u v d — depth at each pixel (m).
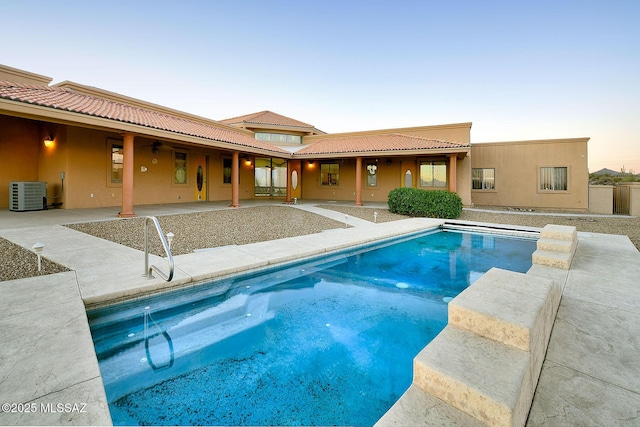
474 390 1.72
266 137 20.12
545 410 1.93
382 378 2.82
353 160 18.88
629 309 3.53
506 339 2.15
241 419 2.29
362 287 5.28
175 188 14.52
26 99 7.25
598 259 5.79
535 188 16.30
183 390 2.60
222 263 5.24
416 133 17.56
